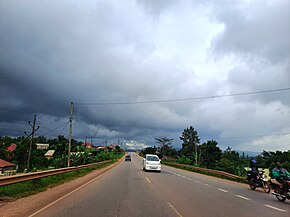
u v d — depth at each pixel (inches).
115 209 330.0
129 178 791.1
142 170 1203.9
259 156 2488.9
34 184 542.9
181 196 453.7
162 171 1202.6
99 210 323.0
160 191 511.2
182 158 2100.1
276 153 2225.6
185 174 1067.3
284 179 474.0
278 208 381.7
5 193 429.4
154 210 327.9
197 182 735.7
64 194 461.1
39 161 2268.7
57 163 1710.1
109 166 1659.7
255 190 620.7
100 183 649.0
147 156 1188.5
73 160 1766.7
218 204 388.2
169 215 301.7
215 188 605.9
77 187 565.9
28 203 369.7
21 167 2113.7
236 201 426.6
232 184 739.4
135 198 420.2
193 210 334.3
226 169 1204.5
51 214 299.1
